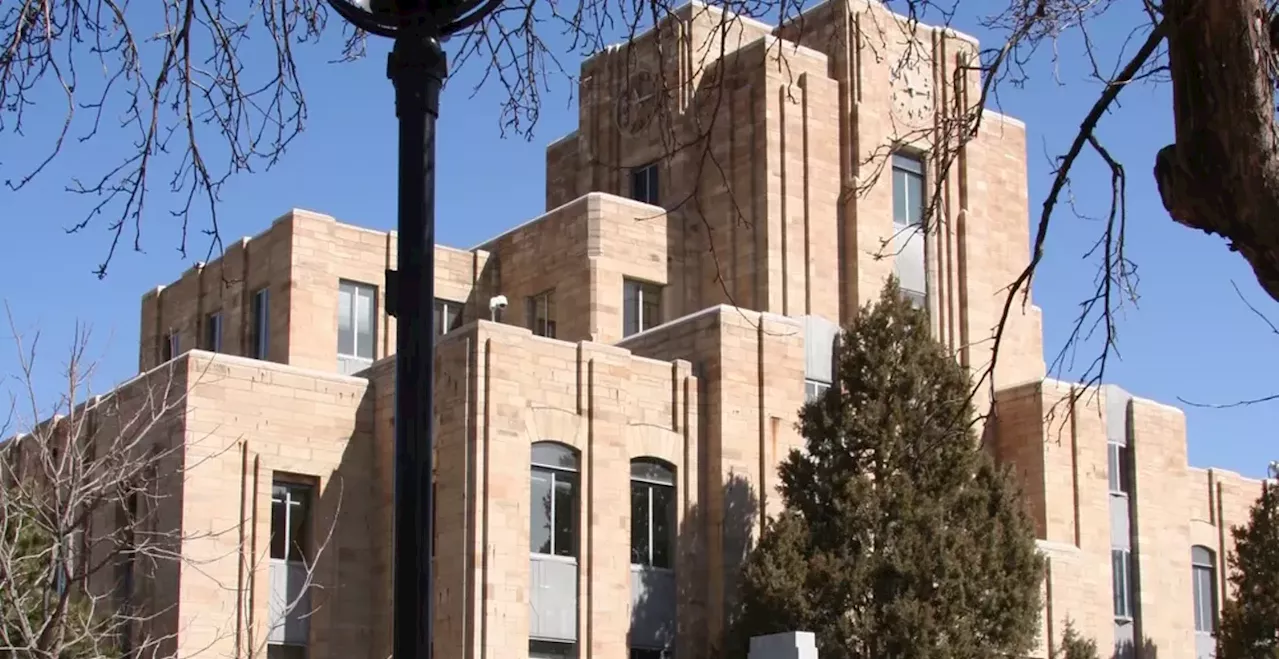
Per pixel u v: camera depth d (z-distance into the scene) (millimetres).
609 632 40219
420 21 10086
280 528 40719
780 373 43844
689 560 41906
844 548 38125
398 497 9516
